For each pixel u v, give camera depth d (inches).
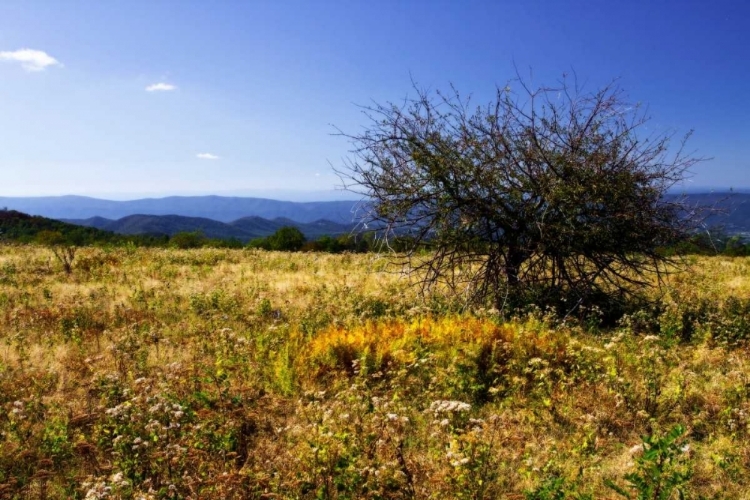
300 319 351.6
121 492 151.9
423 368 252.4
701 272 577.3
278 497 149.8
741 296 435.8
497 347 271.3
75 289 477.7
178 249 1021.8
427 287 410.9
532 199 358.3
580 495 145.5
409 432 200.2
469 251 387.2
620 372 243.6
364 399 216.5
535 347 274.1
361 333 298.0
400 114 367.2
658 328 345.1
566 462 174.4
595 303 381.1
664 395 218.1
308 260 743.7
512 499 150.5
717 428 194.2
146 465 165.9
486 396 237.5
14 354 287.1
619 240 360.8
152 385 229.9
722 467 165.0
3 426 198.4
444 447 177.0
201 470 164.6
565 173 347.9
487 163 352.8
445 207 359.6
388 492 151.6
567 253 361.4
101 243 1171.3
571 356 259.9
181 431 183.6
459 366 246.8
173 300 435.8
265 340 302.8
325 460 159.0
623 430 198.2
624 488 156.6
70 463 181.8
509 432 191.2
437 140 360.8
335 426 182.4
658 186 357.1
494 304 386.0
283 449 185.9
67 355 289.0
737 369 253.0
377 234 378.3
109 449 182.1
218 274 596.4
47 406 220.4
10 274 577.3
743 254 1022.4
